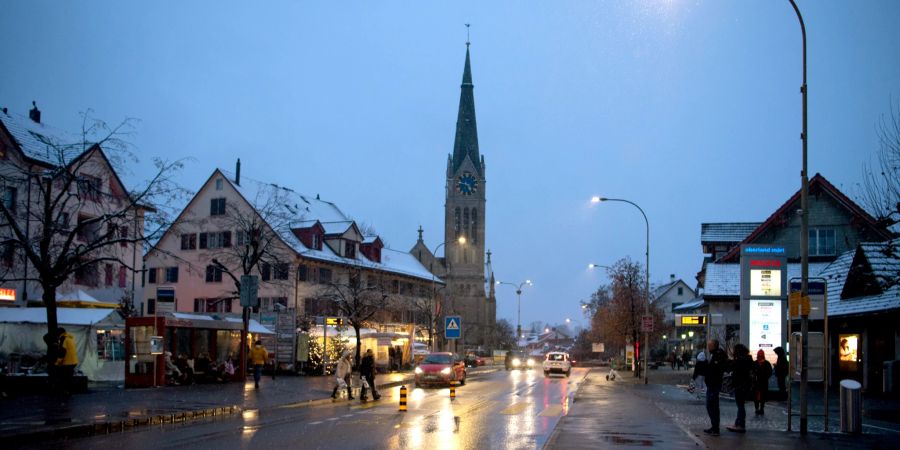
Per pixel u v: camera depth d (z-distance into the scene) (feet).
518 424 68.33
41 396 83.20
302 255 204.54
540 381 162.30
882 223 80.02
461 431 62.18
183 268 217.15
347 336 164.14
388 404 91.25
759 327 95.76
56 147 95.40
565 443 51.62
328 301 192.65
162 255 217.77
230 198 212.64
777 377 92.38
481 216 442.91
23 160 124.77
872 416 71.82
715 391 56.80
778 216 156.25
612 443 51.70
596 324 277.85
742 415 59.06
